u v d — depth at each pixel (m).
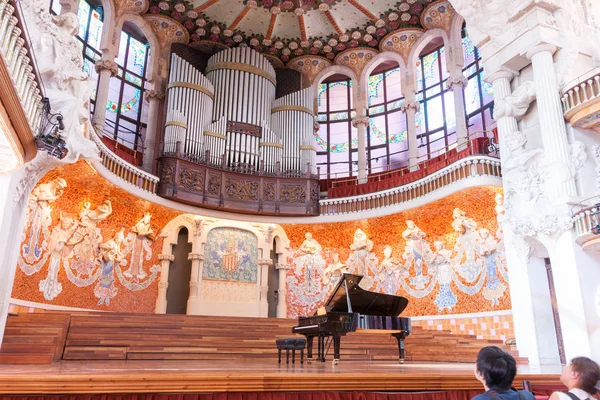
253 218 18.19
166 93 18.36
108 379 4.56
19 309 12.06
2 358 8.45
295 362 9.20
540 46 12.15
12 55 6.08
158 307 17.02
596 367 3.33
